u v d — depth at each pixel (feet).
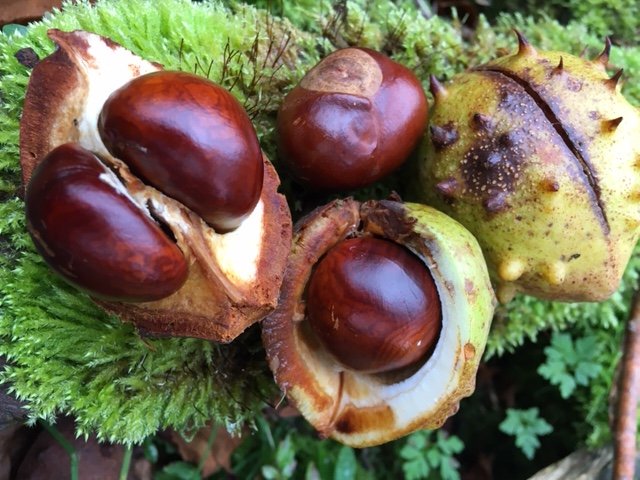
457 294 0.36
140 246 0.27
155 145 0.28
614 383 0.50
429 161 0.41
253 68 0.44
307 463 0.54
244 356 0.44
